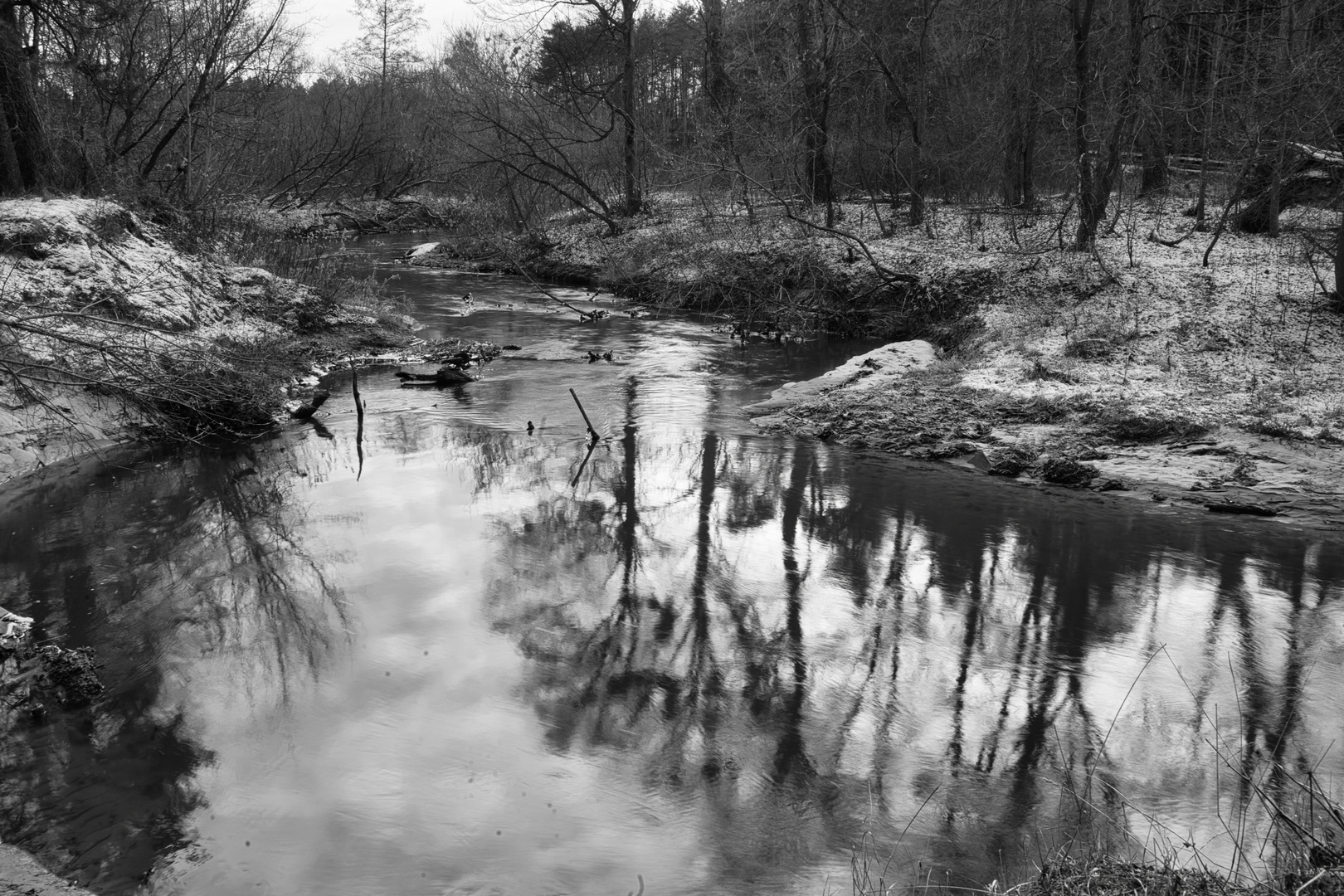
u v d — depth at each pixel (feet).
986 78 87.25
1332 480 37.86
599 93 113.50
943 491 39.88
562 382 58.65
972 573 31.91
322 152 149.79
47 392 42.93
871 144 93.71
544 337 73.05
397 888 17.40
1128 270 62.85
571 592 30.53
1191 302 56.70
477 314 83.35
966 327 63.46
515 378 59.67
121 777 20.68
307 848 18.47
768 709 23.76
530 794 20.26
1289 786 20.34
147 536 34.83
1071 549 33.63
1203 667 25.68
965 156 89.92
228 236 75.05
